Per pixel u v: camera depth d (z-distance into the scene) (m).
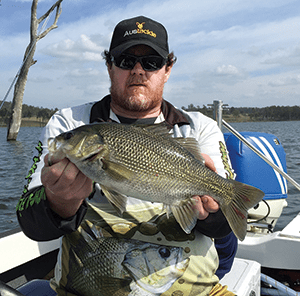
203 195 1.55
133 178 1.41
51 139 1.32
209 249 1.82
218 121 2.91
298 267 2.39
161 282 1.68
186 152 1.55
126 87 1.97
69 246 1.75
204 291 1.75
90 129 1.34
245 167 3.15
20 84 26.58
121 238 1.71
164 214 1.79
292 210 6.31
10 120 27.66
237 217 1.55
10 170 13.56
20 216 1.51
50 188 1.28
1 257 2.33
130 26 1.99
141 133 1.46
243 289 2.00
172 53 2.26
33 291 2.04
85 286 1.69
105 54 2.23
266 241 2.49
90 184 1.37
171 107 2.20
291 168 12.02
